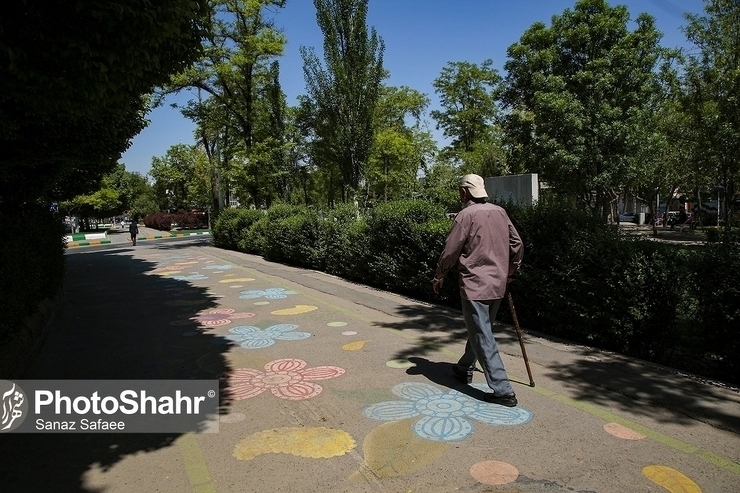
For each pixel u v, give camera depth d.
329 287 10.50
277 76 24.30
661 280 4.91
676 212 49.28
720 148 15.93
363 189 15.59
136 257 20.14
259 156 23.73
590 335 5.60
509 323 6.73
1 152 6.92
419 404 4.27
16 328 5.74
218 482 3.17
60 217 11.96
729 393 4.25
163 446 3.70
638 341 5.33
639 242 5.37
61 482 3.23
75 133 7.11
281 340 6.53
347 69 14.59
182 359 5.84
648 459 3.27
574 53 24.20
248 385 4.90
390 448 3.52
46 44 3.91
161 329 7.41
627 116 22.73
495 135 38.56
